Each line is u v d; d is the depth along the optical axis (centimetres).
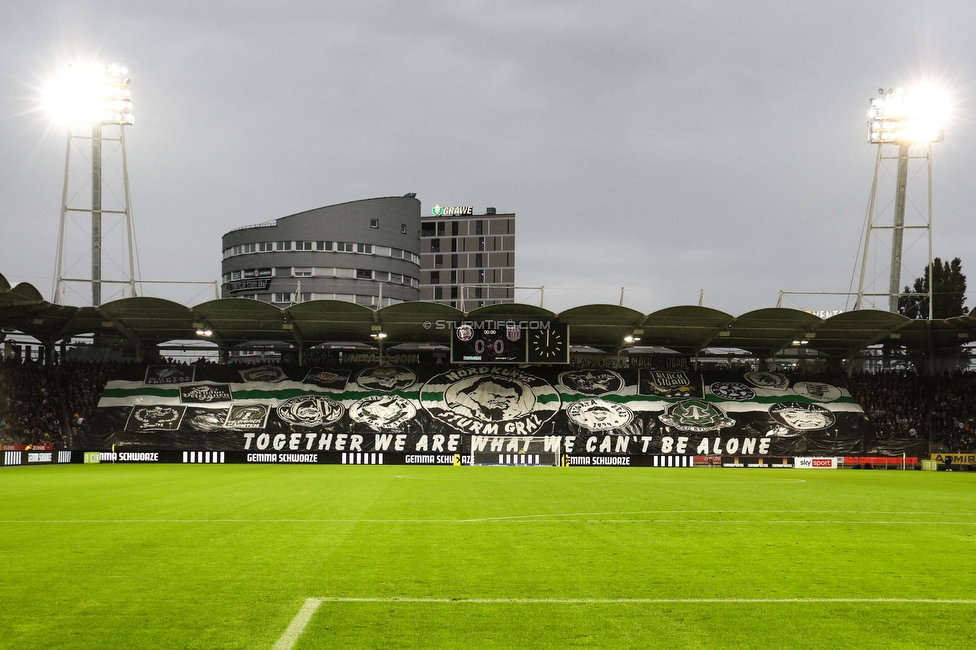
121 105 6744
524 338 6694
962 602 1182
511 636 988
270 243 13175
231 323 6769
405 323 6831
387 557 1523
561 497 2916
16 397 6525
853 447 6431
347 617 1070
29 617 1065
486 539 1777
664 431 6669
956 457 6044
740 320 6431
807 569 1431
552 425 6725
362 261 13338
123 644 948
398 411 6812
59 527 1969
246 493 3027
